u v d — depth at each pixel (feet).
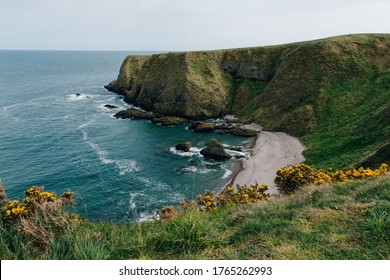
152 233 18.48
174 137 183.01
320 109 187.11
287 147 157.99
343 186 29.55
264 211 22.34
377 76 200.13
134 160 143.54
